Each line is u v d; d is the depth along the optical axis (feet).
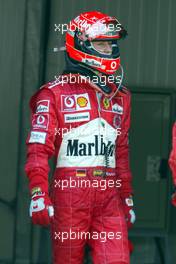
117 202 50.90
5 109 69.41
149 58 70.13
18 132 69.56
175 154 48.73
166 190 70.49
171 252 70.74
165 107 70.33
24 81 69.21
